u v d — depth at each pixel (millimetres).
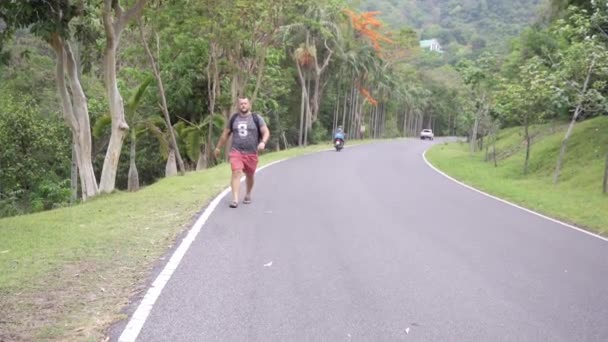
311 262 6762
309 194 12984
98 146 30656
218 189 13109
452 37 117312
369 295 5613
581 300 5762
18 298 5113
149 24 21875
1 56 14367
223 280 5902
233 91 28578
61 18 13406
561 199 14477
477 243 8367
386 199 12820
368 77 59594
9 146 23594
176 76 29188
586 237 9516
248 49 28156
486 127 35906
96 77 31484
